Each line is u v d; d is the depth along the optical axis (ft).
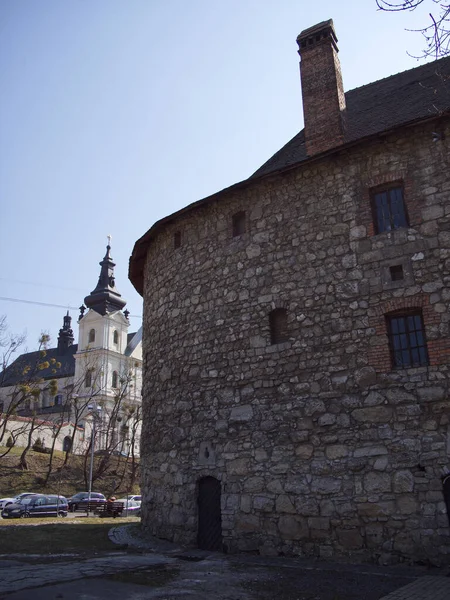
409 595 25.34
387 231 39.99
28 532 52.75
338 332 39.63
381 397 36.86
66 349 295.28
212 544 41.57
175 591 26.76
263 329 43.14
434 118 38.91
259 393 41.96
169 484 46.37
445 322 36.11
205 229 49.80
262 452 40.55
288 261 43.45
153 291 55.62
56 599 24.39
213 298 47.14
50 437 180.96
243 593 26.55
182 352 48.37
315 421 38.86
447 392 34.86
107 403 224.94
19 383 152.25
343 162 43.06
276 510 38.68
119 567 33.22
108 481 153.17
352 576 30.60
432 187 39.11
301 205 44.09
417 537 33.42
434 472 33.96
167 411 48.62
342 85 51.29
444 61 53.11
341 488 36.60
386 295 38.58
